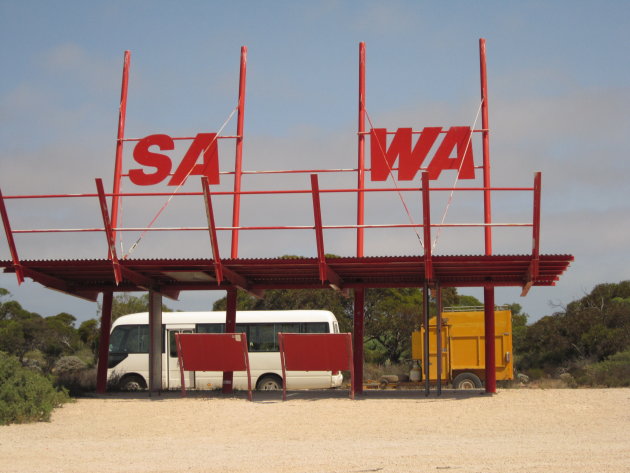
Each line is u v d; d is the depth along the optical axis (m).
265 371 28.20
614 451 11.81
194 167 23.97
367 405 18.55
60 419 17.09
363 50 23.56
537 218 18.61
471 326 26.20
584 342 35.12
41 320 48.25
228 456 12.08
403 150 23.02
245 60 24.52
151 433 15.16
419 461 11.13
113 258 20.05
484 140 22.55
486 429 14.97
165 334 28.73
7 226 20.48
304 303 47.44
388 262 19.67
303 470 10.55
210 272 21.30
